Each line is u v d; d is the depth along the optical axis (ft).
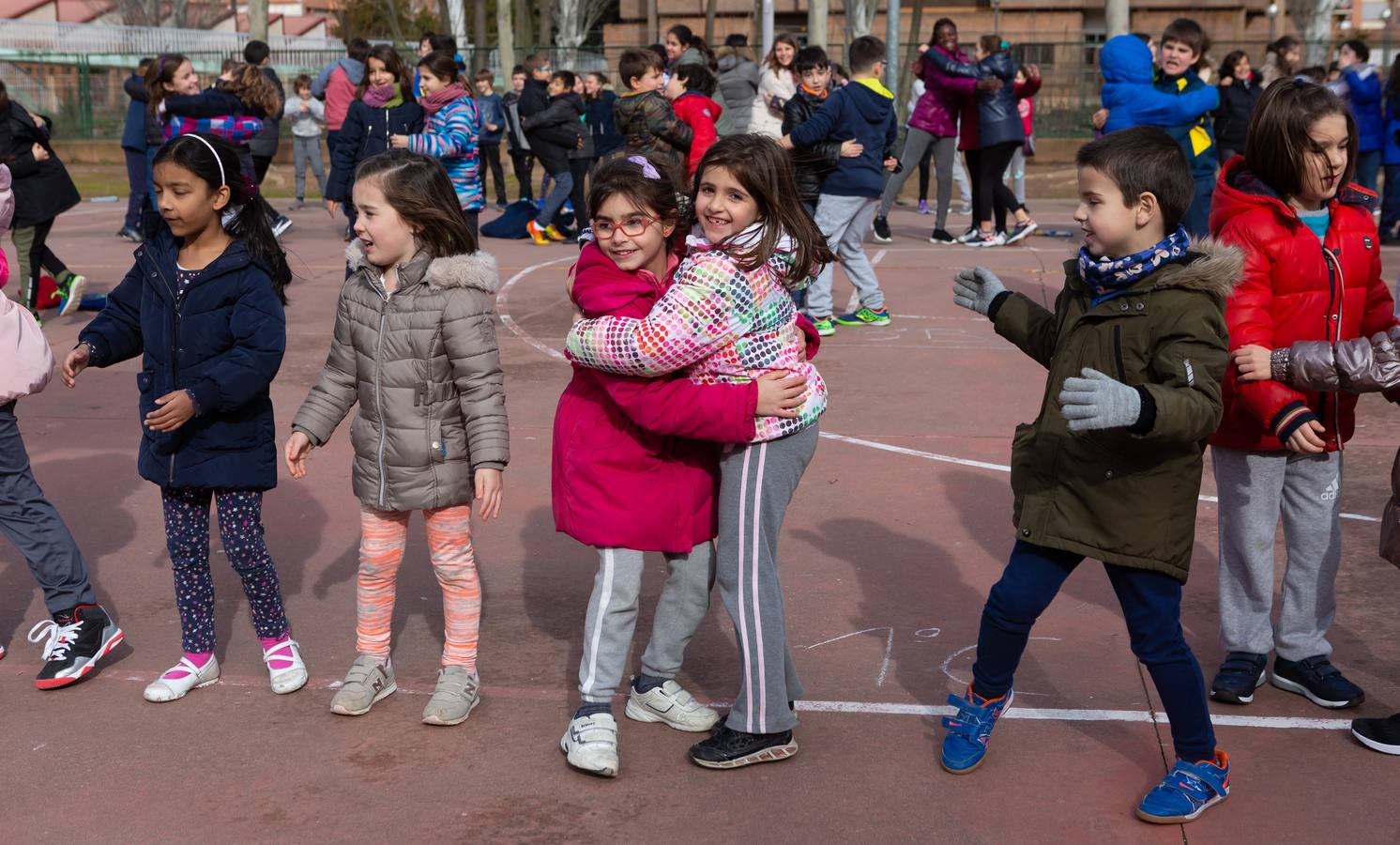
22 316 12.69
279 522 17.43
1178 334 9.43
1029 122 48.93
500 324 30.60
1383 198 41.75
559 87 43.45
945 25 41.34
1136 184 9.52
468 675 11.98
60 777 10.87
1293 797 10.34
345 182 31.22
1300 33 91.04
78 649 12.65
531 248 43.55
